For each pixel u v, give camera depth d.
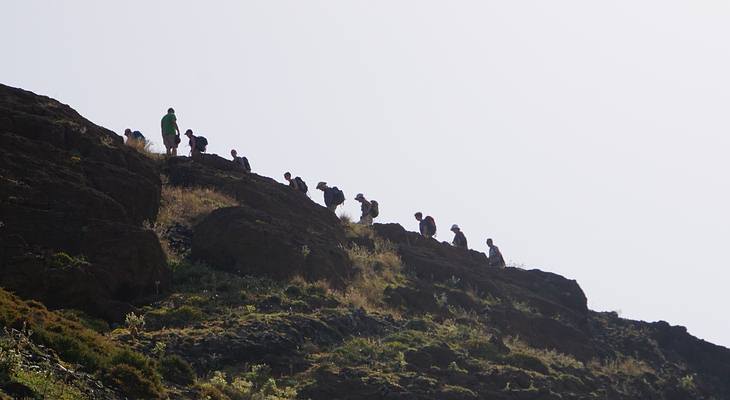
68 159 107.88
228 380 82.56
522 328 126.31
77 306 89.69
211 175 136.38
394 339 101.56
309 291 109.19
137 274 97.38
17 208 95.88
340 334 98.88
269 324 94.19
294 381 85.75
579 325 137.88
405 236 146.25
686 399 125.50
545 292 144.25
